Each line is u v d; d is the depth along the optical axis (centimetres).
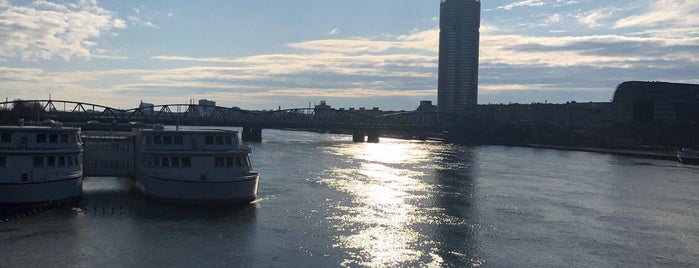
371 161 17212
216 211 7981
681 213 9169
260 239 6638
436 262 6038
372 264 5878
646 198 10719
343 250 6319
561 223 8100
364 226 7450
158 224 7125
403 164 16425
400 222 7781
